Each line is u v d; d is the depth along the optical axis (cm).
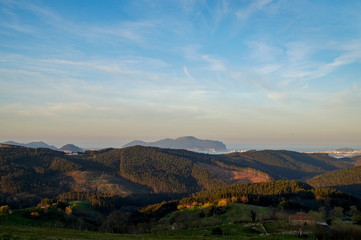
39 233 5950
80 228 11519
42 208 12938
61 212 13250
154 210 16300
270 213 10088
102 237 6122
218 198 15388
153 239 6138
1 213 10844
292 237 6381
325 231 6116
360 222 8588
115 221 13788
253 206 12631
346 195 16300
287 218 8938
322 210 12794
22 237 4522
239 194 15238
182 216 12456
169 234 7900
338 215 11919
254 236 6788
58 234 6103
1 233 4981
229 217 10750
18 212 11844
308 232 6988
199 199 16438
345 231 5762
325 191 16912
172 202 17475
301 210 12575
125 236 6962
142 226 12269
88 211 17225
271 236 6594
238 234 7288
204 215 12081
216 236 6975
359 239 5553
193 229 8656
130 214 17150
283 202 13650
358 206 14475
